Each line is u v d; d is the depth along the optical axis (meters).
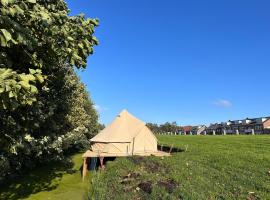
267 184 14.54
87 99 49.66
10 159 16.91
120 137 26.78
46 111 16.77
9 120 9.42
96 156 24.12
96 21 8.31
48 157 20.69
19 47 7.59
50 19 7.09
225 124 144.25
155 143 28.16
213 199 12.65
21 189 19.53
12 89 5.69
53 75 13.48
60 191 18.95
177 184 15.34
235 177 16.42
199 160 23.12
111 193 15.18
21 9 6.19
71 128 25.95
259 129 116.25
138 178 17.12
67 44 7.80
